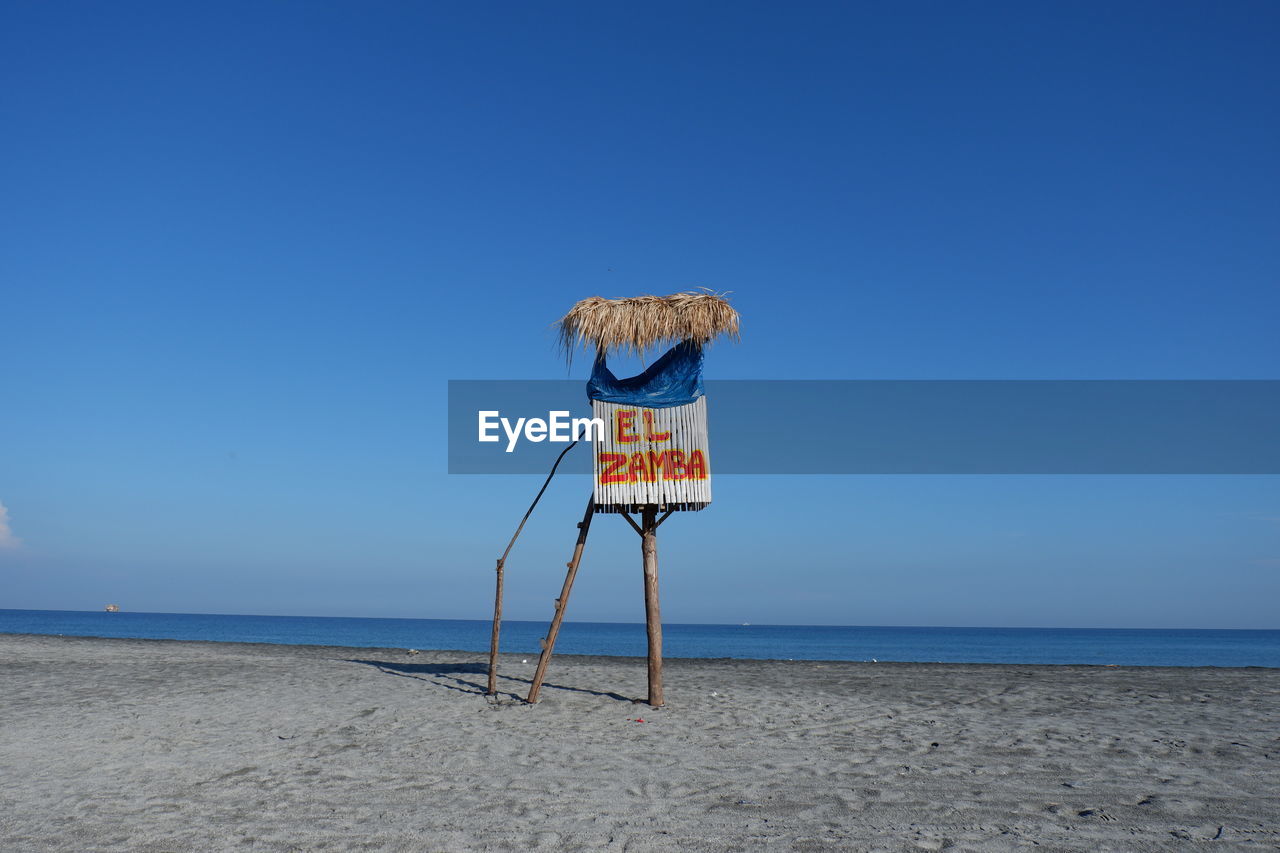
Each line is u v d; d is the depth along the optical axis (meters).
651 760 7.82
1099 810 5.95
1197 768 7.42
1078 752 8.21
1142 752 8.20
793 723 10.00
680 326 10.44
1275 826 5.54
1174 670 18.70
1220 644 110.69
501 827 5.61
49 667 16.47
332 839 5.36
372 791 6.64
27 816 5.95
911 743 8.73
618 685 13.72
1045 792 6.52
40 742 8.76
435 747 8.45
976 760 7.82
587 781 6.97
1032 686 14.49
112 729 9.51
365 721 10.02
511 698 11.80
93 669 16.20
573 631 159.75
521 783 6.90
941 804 6.16
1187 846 5.11
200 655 20.34
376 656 20.89
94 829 5.62
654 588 11.15
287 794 6.55
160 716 10.42
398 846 5.21
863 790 6.62
